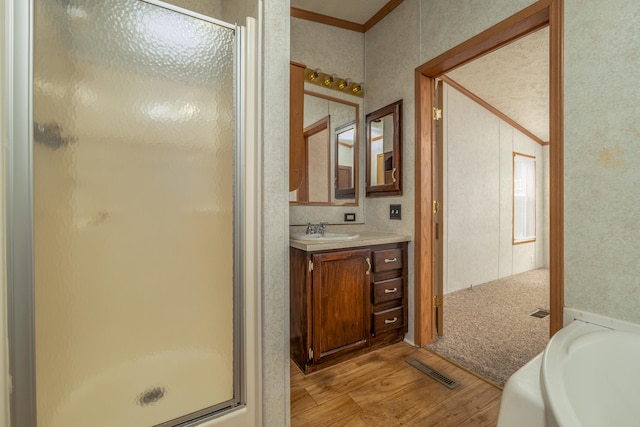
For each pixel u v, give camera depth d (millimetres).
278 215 1250
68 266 910
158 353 1065
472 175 3527
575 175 1221
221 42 1153
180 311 1103
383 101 2350
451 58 1823
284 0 1252
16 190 817
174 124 1072
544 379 745
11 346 819
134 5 994
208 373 1156
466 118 3428
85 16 914
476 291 3383
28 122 826
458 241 3379
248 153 1201
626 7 1077
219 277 1175
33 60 833
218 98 1152
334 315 1801
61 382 906
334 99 2408
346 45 2455
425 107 2053
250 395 1213
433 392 1554
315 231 2184
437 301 2191
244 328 1201
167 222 1070
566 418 612
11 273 815
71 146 904
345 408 1436
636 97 1056
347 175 2473
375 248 1973
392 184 2227
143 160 1022
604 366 938
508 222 4047
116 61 966
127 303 1010
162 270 1066
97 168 947
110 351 985
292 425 1320
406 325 2133
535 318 2566
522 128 4281
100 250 959
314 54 2316
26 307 834
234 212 1182
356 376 1706
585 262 1193
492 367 1785
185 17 1083
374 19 2377
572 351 898
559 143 1267
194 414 1127
